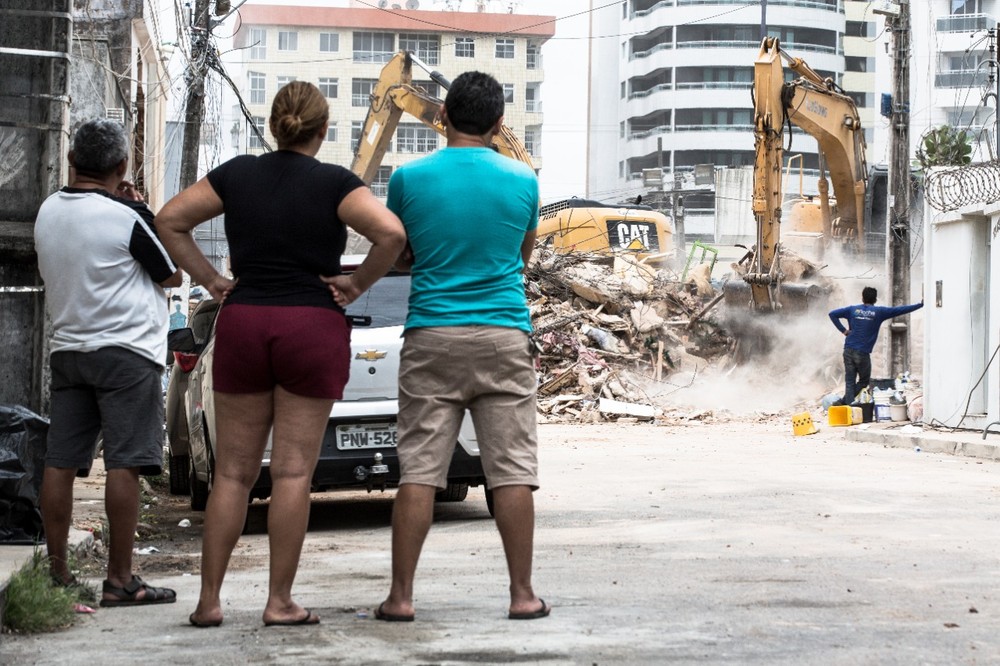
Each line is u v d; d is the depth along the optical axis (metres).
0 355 12.49
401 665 6.04
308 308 6.96
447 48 145.75
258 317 6.94
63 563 8.11
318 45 143.50
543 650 6.38
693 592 8.20
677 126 137.50
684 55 137.12
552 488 15.59
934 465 19.06
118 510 7.88
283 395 7.02
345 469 12.17
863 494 14.59
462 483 12.64
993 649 6.44
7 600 6.94
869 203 41.72
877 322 29.44
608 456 20.97
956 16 103.25
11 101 12.93
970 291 25.67
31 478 9.08
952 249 26.45
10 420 9.06
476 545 10.91
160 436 8.04
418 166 7.46
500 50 147.00
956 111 102.69
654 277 43.53
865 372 29.59
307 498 7.12
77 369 7.88
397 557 7.26
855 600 7.88
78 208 7.89
